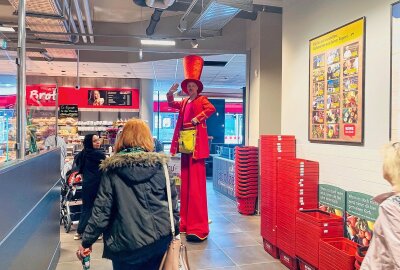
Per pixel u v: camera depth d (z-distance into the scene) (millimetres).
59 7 5840
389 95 2939
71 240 5086
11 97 3402
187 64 5359
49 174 3631
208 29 6719
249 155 6645
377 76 3090
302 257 3662
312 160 4121
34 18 5930
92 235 2275
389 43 2951
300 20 4457
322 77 3918
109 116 12438
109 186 2301
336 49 3666
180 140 5273
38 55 8305
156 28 8320
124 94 12375
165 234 2297
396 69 2859
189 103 5352
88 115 12312
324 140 3865
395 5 2875
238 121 17797
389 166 1962
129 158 2285
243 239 5141
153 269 2398
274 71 6941
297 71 4531
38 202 3051
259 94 6906
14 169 2287
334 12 3736
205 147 5211
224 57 8570
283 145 4461
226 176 8492
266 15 6887
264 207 4645
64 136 9406
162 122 16984
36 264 2957
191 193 5102
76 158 4797
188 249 4688
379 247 1848
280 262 4230
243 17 7168
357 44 3344
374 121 3121
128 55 9250
